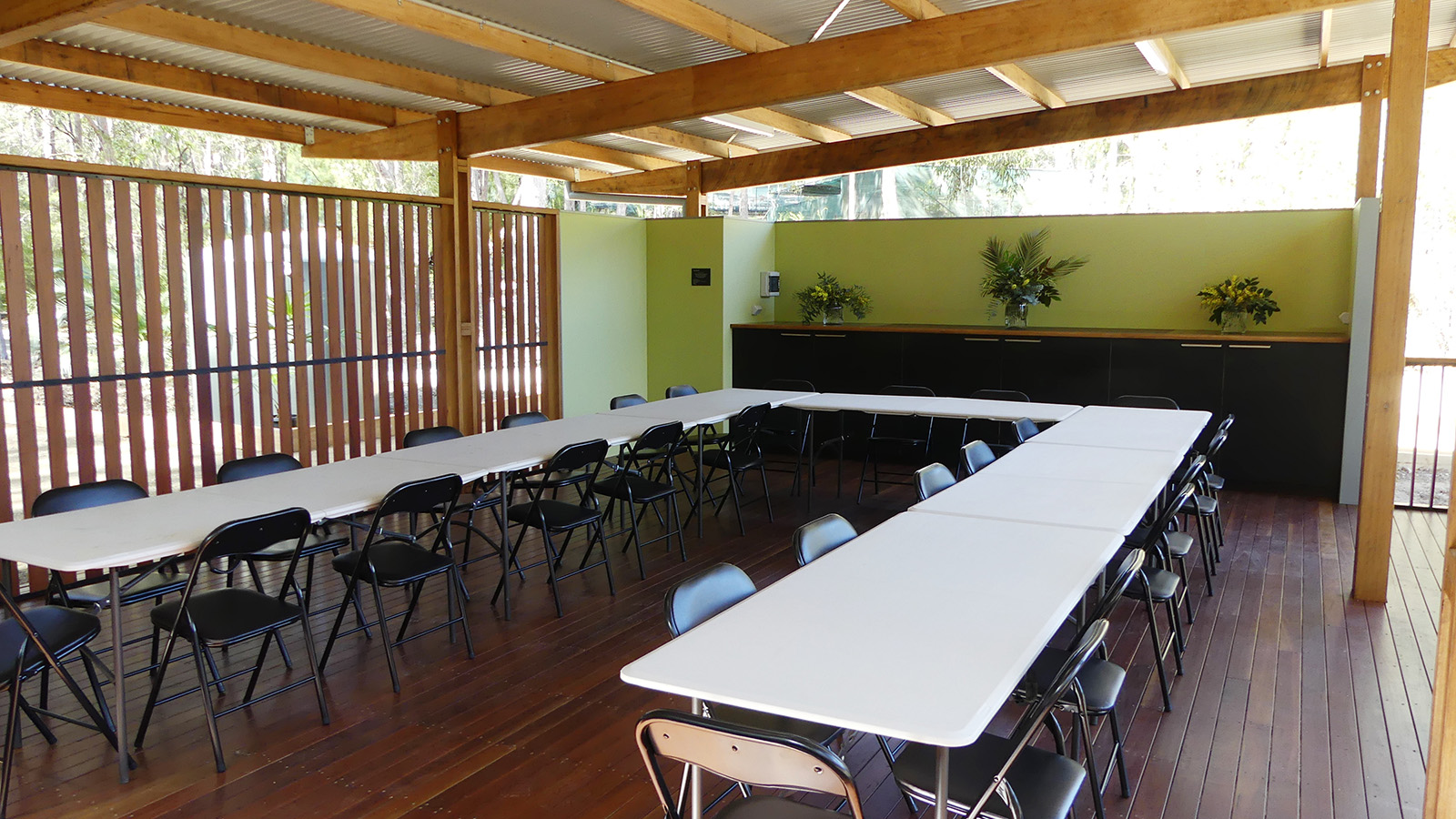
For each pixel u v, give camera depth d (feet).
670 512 21.65
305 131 27.35
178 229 18.45
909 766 7.78
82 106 23.02
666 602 8.51
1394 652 13.80
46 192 16.44
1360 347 23.04
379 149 25.90
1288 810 9.68
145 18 17.12
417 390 24.04
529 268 27.78
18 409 16.21
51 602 12.28
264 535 10.95
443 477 13.14
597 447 16.21
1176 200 46.06
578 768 10.67
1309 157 45.03
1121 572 9.18
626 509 22.85
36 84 22.17
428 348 24.22
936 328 28.19
